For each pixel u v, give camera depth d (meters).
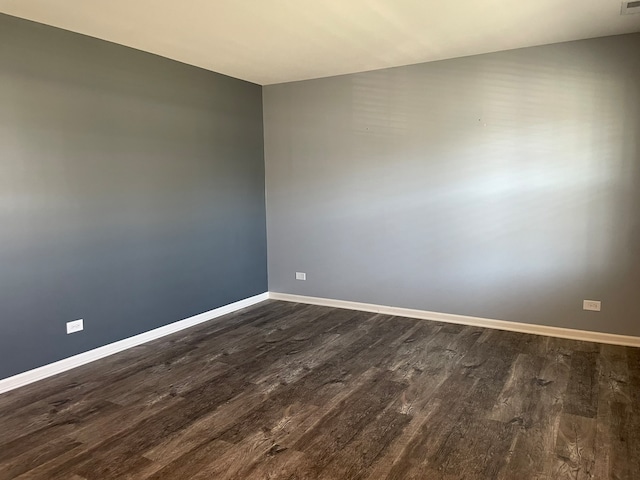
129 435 2.65
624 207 3.87
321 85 5.14
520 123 4.18
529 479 2.22
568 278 4.14
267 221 5.70
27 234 3.33
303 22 3.37
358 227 5.12
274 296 5.78
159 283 4.34
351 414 2.86
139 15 3.20
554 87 4.01
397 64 4.61
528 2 3.04
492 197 4.39
